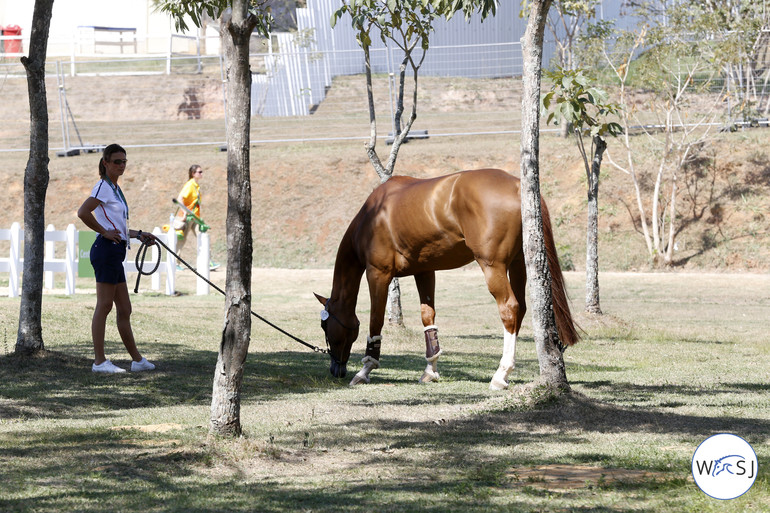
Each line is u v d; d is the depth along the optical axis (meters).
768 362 12.90
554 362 8.74
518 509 5.16
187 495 5.55
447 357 13.43
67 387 9.74
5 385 9.69
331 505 5.32
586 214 30.55
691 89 33.06
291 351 14.00
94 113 43.22
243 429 7.67
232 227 6.95
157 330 15.09
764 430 7.57
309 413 8.59
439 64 44.75
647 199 30.41
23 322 11.26
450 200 10.09
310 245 30.80
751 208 29.27
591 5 30.56
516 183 9.87
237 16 6.72
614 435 7.51
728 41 27.98
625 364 12.91
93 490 5.62
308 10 41.19
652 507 5.19
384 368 12.34
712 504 5.24
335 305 11.41
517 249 9.88
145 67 48.19
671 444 7.13
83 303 17.48
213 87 44.22
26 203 11.28
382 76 44.25
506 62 45.12
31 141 11.20
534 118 8.74
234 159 6.91
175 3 12.30
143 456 6.57
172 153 35.94
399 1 15.52
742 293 23.47
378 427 7.93
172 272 21.61
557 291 9.48
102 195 10.59
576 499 5.41
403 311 20.81
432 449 7.00
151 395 9.50
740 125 32.38
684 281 25.53
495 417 8.16
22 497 5.42
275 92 40.81
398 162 32.72
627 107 32.69
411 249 10.52
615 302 22.22
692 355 13.85
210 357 12.46
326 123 38.62
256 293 23.58
